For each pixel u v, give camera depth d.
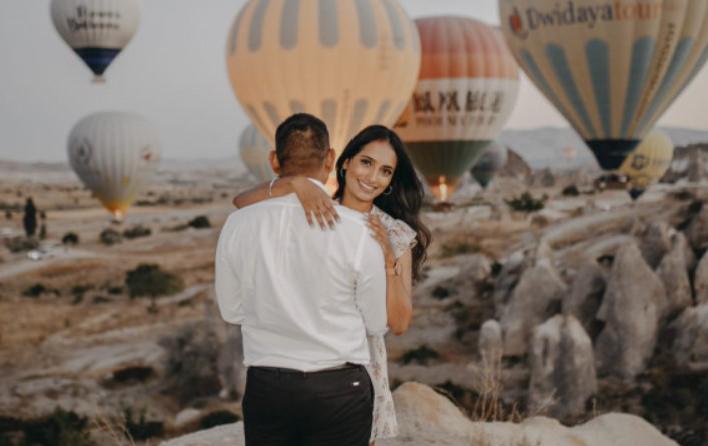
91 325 54.12
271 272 2.91
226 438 5.33
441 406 6.00
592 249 47.25
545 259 37.66
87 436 30.14
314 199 2.95
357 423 2.96
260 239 2.95
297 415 2.91
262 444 2.97
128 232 98.81
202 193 148.50
